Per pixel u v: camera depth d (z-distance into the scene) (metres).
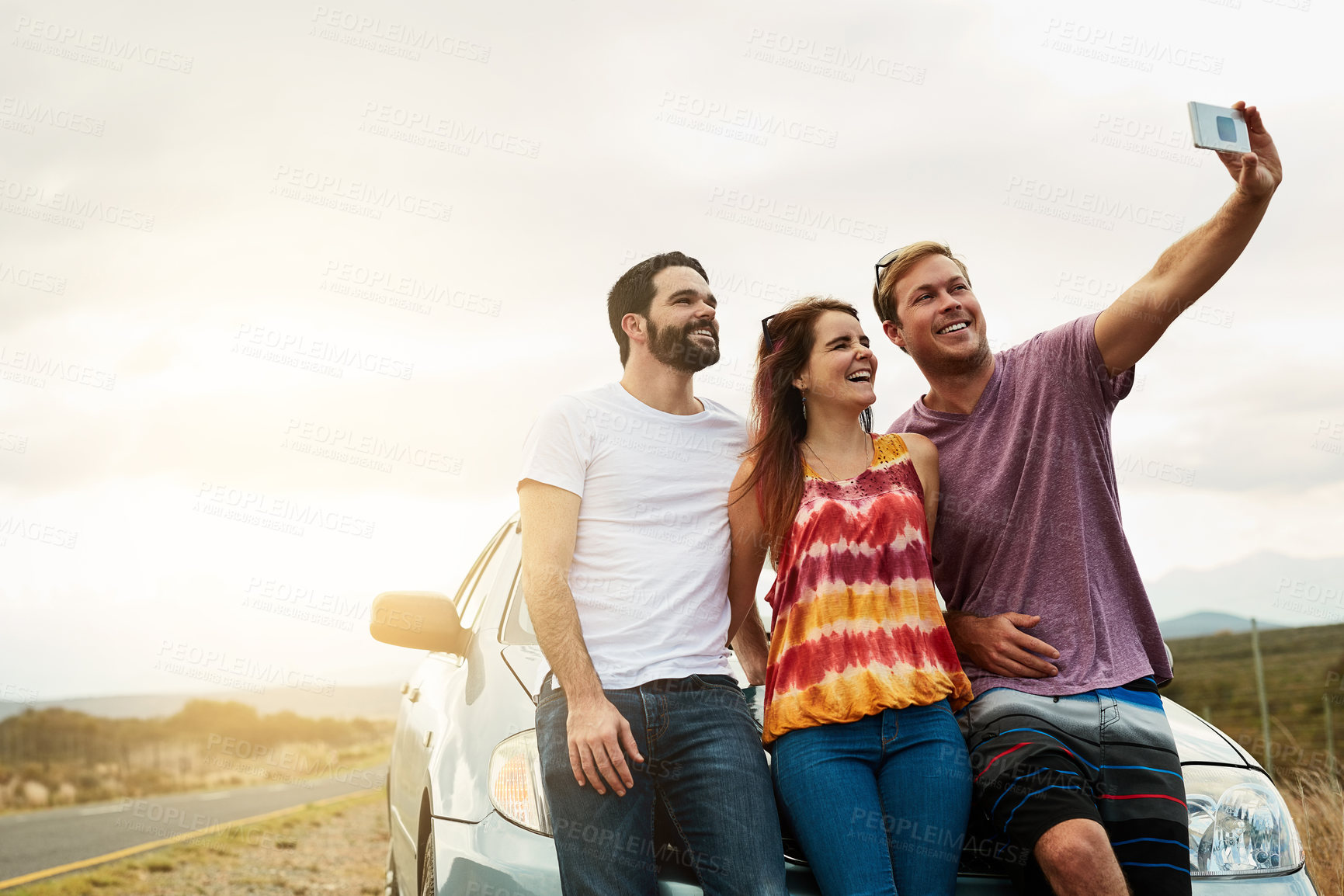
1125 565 2.62
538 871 2.14
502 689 2.63
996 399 2.75
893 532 2.44
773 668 2.43
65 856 7.20
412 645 3.24
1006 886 2.28
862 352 2.58
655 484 2.52
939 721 2.32
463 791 2.39
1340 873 3.88
